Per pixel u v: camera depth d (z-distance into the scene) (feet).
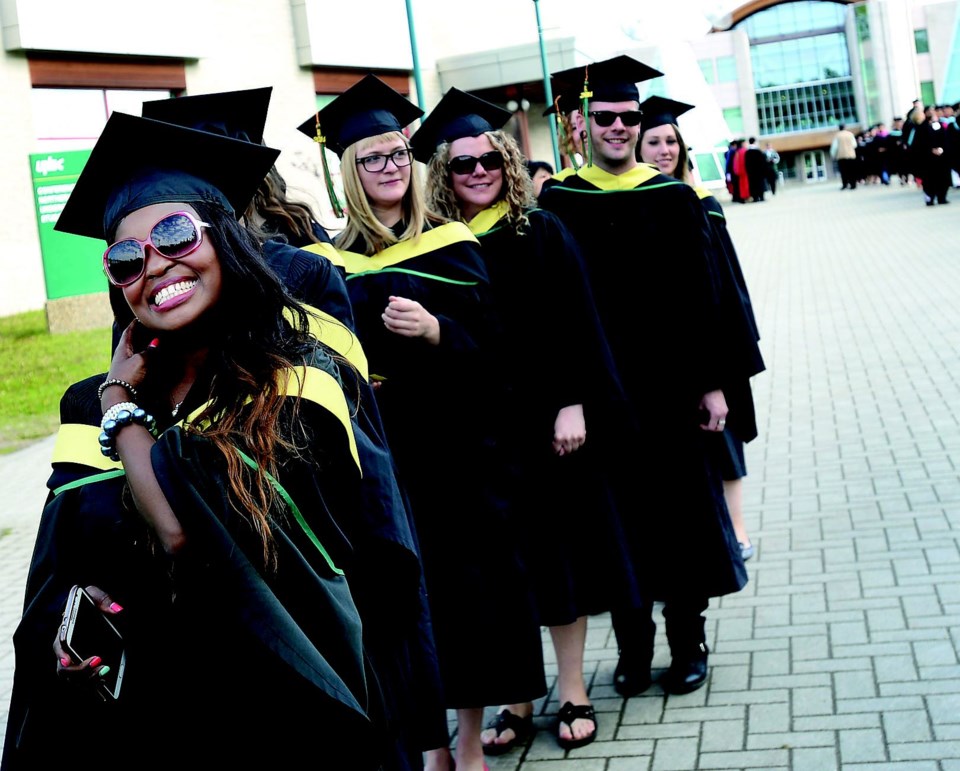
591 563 12.89
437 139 13.00
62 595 6.35
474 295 11.95
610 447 13.26
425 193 13.01
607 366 12.88
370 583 7.20
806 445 23.84
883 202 92.22
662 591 13.52
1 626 18.74
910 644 13.74
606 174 14.23
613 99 13.98
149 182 6.67
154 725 6.27
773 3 217.56
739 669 13.84
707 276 13.79
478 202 12.85
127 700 6.23
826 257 58.34
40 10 47.67
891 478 20.66
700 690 13.43
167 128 6.56
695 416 13.61
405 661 9.62
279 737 6.30
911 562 16.46
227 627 6.17
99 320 46.21
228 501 6.08
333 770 6.34
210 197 6.73
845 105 220.84
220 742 6.28
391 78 71.20
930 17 216.54
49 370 39.73
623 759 12.08
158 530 6.08
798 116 222.07
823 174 225.15
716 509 13.61
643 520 13.58
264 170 7.08
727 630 15.06
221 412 6.40
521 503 12.16
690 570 13.42
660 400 13.64
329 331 7.94
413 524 11.42
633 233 13.89
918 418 24.66
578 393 12.76
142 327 6.86
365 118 11.89
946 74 217.36
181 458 6.08
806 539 18.13
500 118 13.26
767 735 12.08
